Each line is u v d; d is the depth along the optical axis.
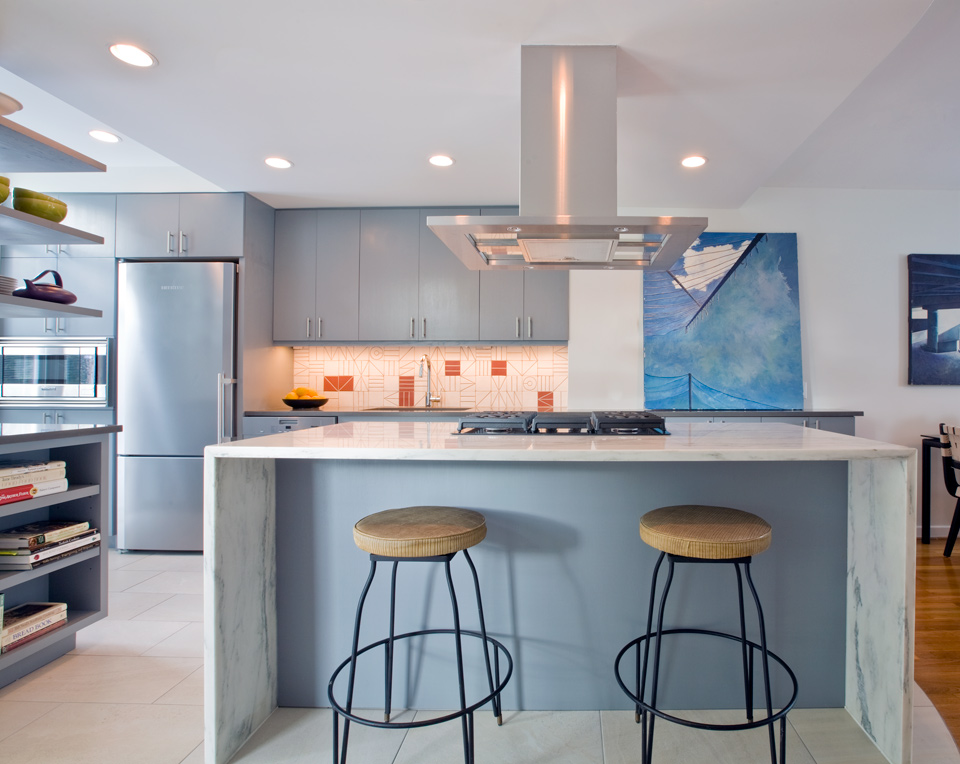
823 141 3.08
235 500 1.60
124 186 3.56
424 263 3.80
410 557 1.37
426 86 2.13
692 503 1.76
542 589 1.77
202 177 3.27
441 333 3.80
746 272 3.82
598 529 1.76
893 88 2.48
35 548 1.98
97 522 2.28
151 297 3.43
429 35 1.79
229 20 1.72
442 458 1.40
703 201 3.62
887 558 1.55
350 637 1.81
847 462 1.76
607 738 1.63
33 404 3.46
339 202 3.71
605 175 1.86
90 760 1.56
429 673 1.79
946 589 2.84
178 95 2.21
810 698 1.76
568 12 1.67
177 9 1.67
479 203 3.72
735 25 1.72
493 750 1.58
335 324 3.82
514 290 3.80
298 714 1.78
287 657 1.82
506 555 1.77
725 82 2.05
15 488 1.91
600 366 3.87
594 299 3.87
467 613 1.78
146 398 3.42
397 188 3.41
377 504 1.80
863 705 1.66
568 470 1.76
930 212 3.86
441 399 4.08
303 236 3.84
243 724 1.63
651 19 1.70
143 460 3.41
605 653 1.77
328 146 2.74
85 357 3.44
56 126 3.02
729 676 1.76
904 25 1.71
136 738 1.66
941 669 2.05
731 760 1.54
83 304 3.51
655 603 1.76
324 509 1.81
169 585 2.90
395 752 1.58
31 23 1.74
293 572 1.82
